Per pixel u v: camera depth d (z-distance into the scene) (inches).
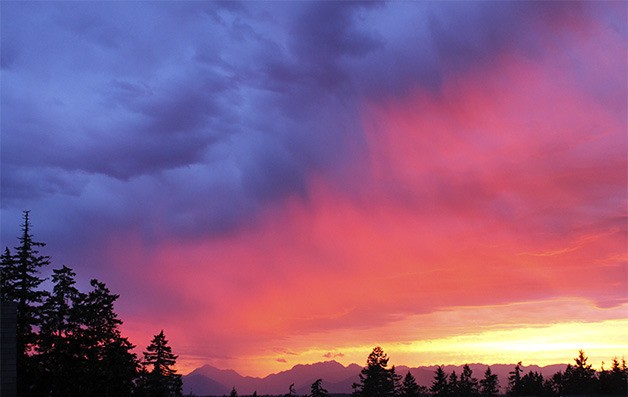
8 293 2755.9
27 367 2746.1
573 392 5334.6
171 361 3447.3
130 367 3016.7
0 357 1498.5
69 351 2839.6
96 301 2910.9
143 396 3211.1
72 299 2871.6
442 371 5964.6
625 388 4963.1
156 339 3440.0
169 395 3449.8
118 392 2994.6
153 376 3358.8
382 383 5211.6
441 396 5866.1
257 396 6441.9
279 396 5738.2
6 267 2795.3
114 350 2920.8
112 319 2940.5
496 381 6122.1
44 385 2787.9
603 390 5064.0
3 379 1494.8
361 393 5236.2
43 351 2805.1
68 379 2775.6
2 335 1510.8
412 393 5265.8
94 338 2878.9
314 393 5388.8
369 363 5270.7
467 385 6028.5
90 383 2839.6
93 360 2859.3
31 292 2792.8
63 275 2869.1
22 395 2728.8
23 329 2765.7
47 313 2805.1
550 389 5940.0
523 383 6087.6
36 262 2849.4
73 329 2849.4
